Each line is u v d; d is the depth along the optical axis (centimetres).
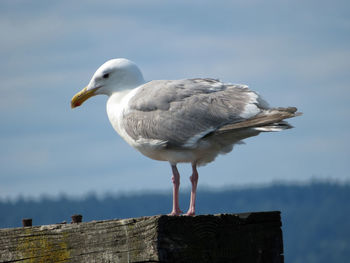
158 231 854
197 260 878
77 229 938
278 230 959
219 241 902
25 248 984
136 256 876
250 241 931
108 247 904
